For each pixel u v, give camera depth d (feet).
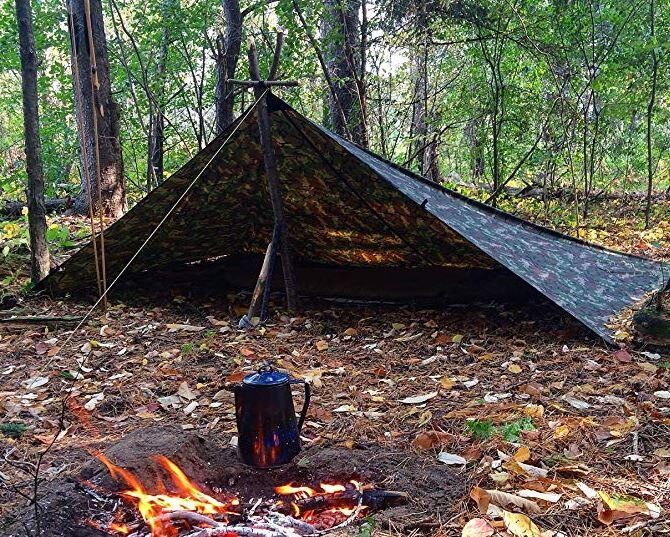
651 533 6.77
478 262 17.89
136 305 18.72
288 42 29.99
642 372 12.05
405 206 16.17
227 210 19.15
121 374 13.14
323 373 13.04
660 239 27.20
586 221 30.60
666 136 38.04
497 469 8.27
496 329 15.42
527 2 28.94
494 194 29.86
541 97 32.40
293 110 15.66
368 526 6.95
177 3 33.94
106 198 31.14
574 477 8.20
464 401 11.10
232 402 11.43
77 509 7.41
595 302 15.23
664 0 28.71
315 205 18.16
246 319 16.51
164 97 37.22
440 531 6.91
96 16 29.99
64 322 16.53
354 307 18.51
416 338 15.21
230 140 16.61
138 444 8.46
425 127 36.47
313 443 9.42
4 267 21.36
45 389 12.48
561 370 12.44
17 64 38.09
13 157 48.83
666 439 9.22
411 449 9.16
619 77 30.30
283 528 6.95
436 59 36.81
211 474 8.38
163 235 19.24
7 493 8.02
